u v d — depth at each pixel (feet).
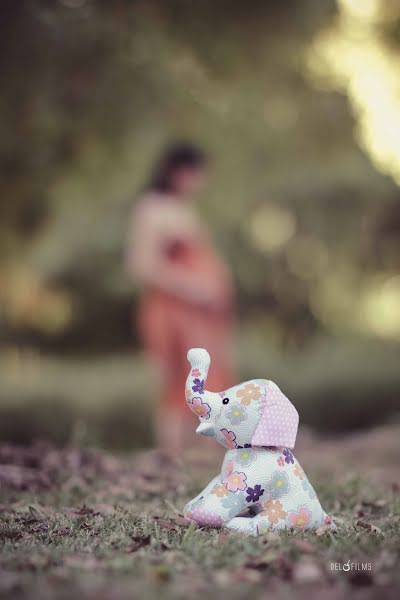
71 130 36.63
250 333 64.64
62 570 10.70
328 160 59.62
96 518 14.30
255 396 13.28
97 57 35.60
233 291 63.10
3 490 17.26
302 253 63.72
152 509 15.56
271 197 59.06
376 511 16.11
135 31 35.45
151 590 9.81
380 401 47.03
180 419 35.83
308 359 51.42
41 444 22.21
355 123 57.93
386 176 59.88
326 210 59.88
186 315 35.99
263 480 13.12
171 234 36.14
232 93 45.80
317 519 13.32
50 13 34.27
